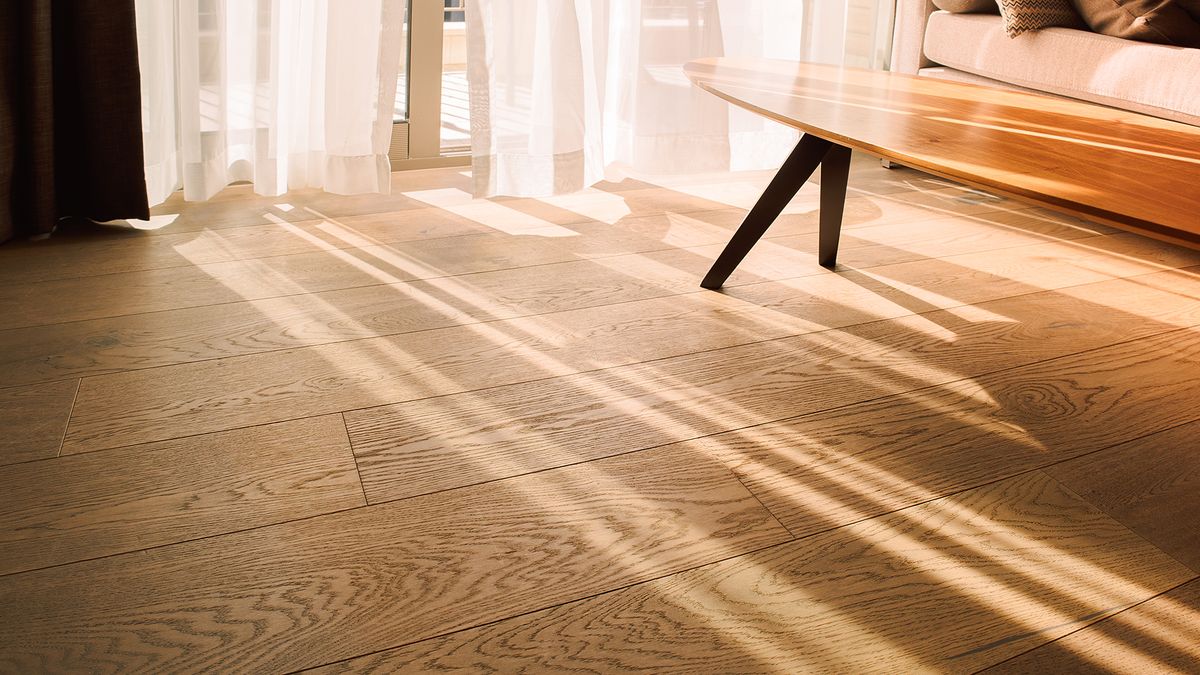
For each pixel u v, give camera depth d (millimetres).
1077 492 1377
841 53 3031
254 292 1854
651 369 1665
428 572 1128
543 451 1395
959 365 1752
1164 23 2576
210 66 2189
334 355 1634
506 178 2545
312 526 1194
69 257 1946
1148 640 1091
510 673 989
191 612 1039
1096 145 1478
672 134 2812
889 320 1931
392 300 1868
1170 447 1510
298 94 2371
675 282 2055
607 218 2447
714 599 1116
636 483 1332
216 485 1260
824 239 2170
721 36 2789
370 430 1414
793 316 1923
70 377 1497
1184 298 2129
